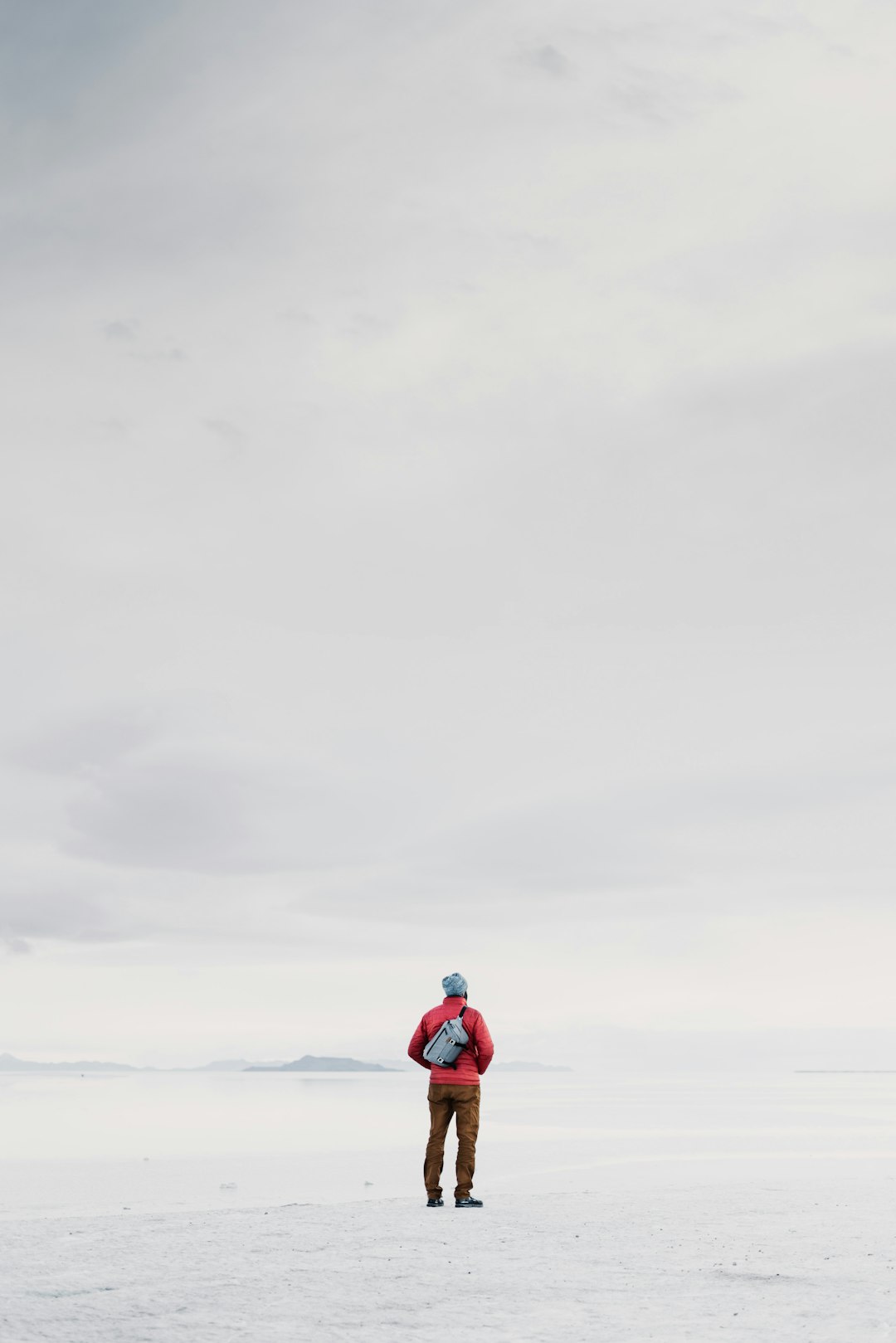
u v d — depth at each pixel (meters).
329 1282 7.09
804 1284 7.09
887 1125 29.48
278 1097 57.28
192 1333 5.64
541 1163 17.91
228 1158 19.30
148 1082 117.88
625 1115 36.25
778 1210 10.87
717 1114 36.62
